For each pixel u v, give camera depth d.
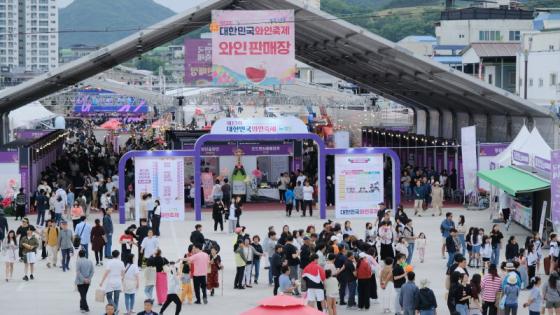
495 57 113.50
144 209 43.41
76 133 97.88
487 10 144.25
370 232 33.44
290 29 51.94
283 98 79.19
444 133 71.06
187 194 52.62
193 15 52.16
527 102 53.97
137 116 119.00
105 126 94.69
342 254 27.55
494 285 24.14
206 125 86.12
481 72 113.38
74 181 52.59
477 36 142.12
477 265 33.69
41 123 100.12
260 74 52.25
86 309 26.77
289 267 28.39
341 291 27.64
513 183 39.62
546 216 39.72
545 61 95.31
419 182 48.53
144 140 80.56
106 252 35.16
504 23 141.25
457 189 54.47
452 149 55.62
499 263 34.12
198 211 46.81
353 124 83.69
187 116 97.25
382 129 76.19
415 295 23.14
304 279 25.33
